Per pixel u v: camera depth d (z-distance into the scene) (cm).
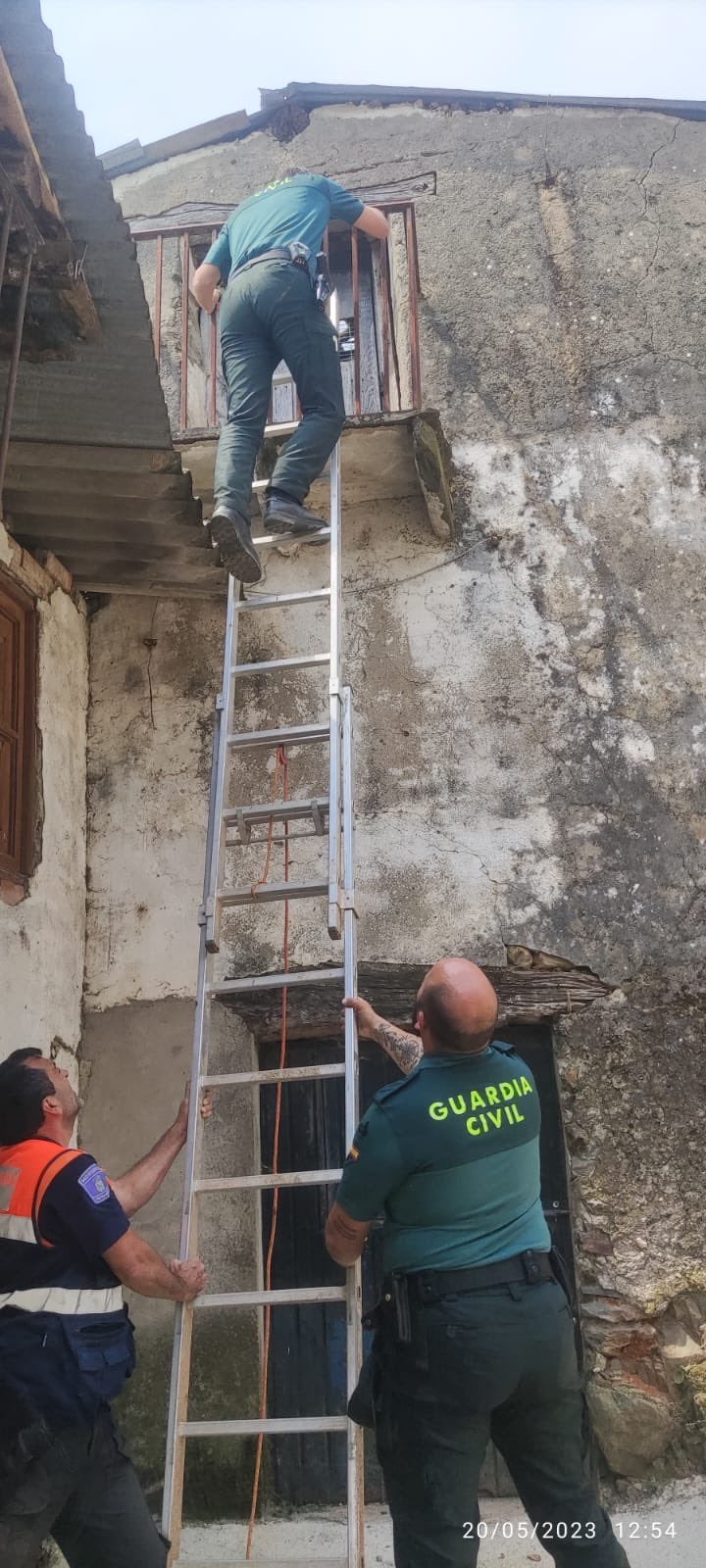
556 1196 391
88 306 289
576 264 498
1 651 392
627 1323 366
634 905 408
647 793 420
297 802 329
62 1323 225
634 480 461
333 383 364
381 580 454
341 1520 358
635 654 438
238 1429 264
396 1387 222
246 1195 389
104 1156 397
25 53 232
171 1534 257
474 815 421
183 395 464
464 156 527
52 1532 234
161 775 439
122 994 414
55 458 355
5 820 378
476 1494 218
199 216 546
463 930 407
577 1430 230
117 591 452
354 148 540
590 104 527
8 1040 353
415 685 439
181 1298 258
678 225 504
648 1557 325
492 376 482
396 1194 231
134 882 427
